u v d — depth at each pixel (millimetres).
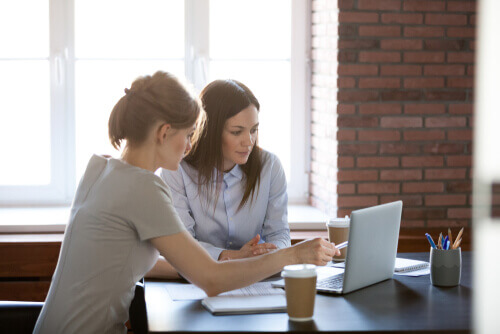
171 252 1982
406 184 3945
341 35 3812
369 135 3889
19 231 3699
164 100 1987
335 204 3918
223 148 2543
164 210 1987
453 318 1863
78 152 4266
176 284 2279
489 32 2477
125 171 2006
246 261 2047
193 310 1935
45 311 2033
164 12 4223
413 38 3867
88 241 1992
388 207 2234
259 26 4289
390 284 2248
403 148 3918
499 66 2549
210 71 4285
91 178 2066
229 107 2494
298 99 4355
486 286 2209
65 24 4172
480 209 2781
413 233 3830
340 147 3873
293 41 4312
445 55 3893
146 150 2035
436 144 3939
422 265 2494
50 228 3723
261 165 2688
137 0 4203
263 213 2723
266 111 4344
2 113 4199
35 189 4250
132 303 2154
